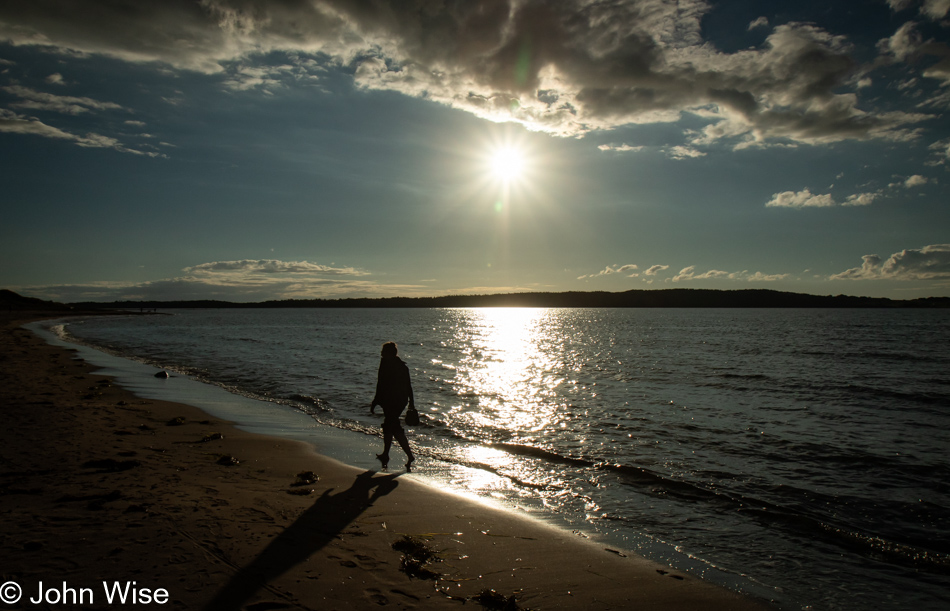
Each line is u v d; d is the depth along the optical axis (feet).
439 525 18.38
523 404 49.29
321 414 41.34
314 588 13.01
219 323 289.53
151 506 17.94
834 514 21.71
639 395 55.52
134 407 39.70
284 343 130.62
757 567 16.53
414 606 12.55
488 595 13.14
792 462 29.55
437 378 69.82
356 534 16.92
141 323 266.77
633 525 19.81
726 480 26.02
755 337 166.81
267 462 26.04
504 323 333.21
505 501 21.97
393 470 25.79
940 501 23.36
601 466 27.84
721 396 54.90
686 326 255.70
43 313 341.82
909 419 43.11
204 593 12.30
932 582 15.90
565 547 17.13
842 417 43.75
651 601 13.76
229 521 17.12
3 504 17.39
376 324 311.27
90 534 15.24
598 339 166.20
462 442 33.42
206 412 40.14
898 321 307.99
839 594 14.97
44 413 34.65
